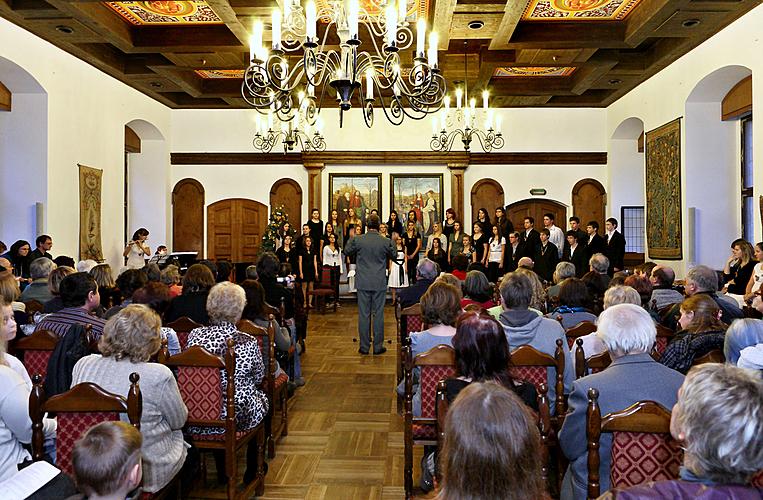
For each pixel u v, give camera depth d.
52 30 8.80
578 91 12.41
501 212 12.39
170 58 10.62
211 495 3.78
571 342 4.15
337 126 14.57
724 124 10.01
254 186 14.80
